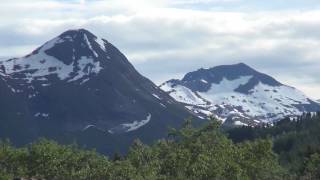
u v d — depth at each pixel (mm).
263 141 129625
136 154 124938
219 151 119688
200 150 119000
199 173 107875
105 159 129750
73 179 124438
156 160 118500
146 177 110375
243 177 113188
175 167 112438
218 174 107875
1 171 130500
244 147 129625
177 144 125438
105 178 115438
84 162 136125
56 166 134375
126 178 112875
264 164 126062
